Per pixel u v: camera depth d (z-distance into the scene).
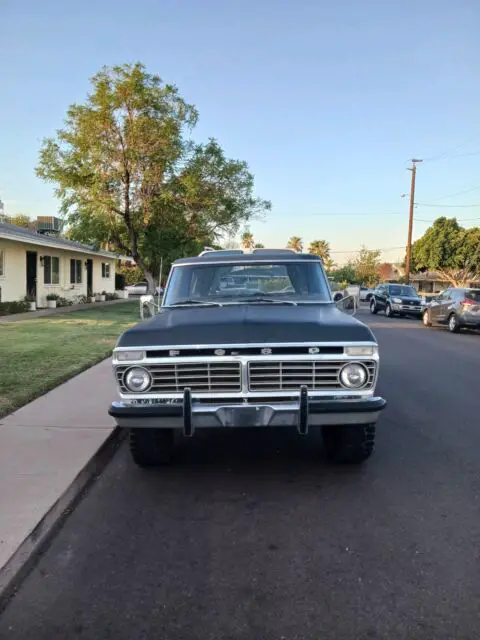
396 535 3.98
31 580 3.45
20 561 3.58
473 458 5.65
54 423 6.59
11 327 16.55
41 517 4.10
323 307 5.57
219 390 4.57
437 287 62.53
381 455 5.74
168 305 5.81
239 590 3.31
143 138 21.80
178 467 5.45
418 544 3.85
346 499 4.63
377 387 9.25
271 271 6.08
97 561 3.66
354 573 3.48
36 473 4.98
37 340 13.56
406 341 16.42
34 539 3.86
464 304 18.81
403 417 7.30
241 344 4.52
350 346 4.55
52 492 4.55
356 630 2.93
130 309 25.78
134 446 5.18
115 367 4.62
